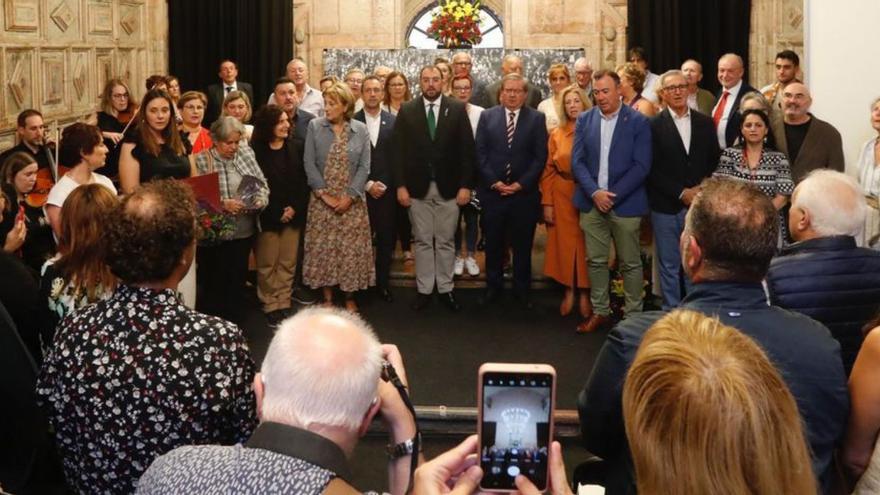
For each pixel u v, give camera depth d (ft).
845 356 9.20
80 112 26.04
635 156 19.24
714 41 30.35
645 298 21.88
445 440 14.44
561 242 20.80
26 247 15.98
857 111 17.20
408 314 21.15
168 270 7.45
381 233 22.07
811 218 9.29
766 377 4.22
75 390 7.25
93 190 9.95
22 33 22.71
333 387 5.05
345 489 4.91
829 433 6.84
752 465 3.96
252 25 31.22
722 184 7.40
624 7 32.17
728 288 7.11
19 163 16.14
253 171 19.02
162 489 4.93
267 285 20.24
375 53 30.71
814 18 16.90
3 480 8.97
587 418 7.08
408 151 21.18
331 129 20.40
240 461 4.94
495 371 5.04
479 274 23.79
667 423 4.05
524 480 4.98
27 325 11.21
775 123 18.88
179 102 20.88
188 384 7.23
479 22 31.76
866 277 9.13
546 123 22.34
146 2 30.55
